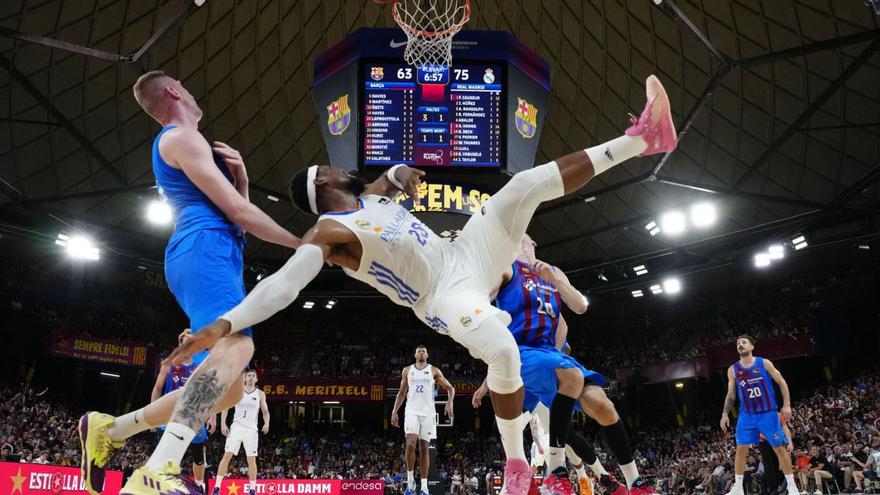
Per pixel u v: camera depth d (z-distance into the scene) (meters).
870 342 28.02
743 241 28.83
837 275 30.06
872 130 19.95
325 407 38.00
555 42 22.91
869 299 28.09
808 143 21.56
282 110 24.05
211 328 3.08
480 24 22.80
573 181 4.00
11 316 27.91
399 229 3.79
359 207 3.91
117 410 32.44
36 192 22.30
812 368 31.19
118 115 21.34
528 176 3.99
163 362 2.96
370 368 35.12
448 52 14.34
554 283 5.53
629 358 35.31
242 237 3.81
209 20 20.77
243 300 3.29
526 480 3.91
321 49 23.09
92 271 31.53
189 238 3.54
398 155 15.49
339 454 33.75
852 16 17.05
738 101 21.27
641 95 22.64
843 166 21.50
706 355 31.03
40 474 11.58
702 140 23.03
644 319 36.59
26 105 19.64
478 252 3.96
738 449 9.80
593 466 5.82
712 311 34.16
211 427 9.51
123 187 22.14
